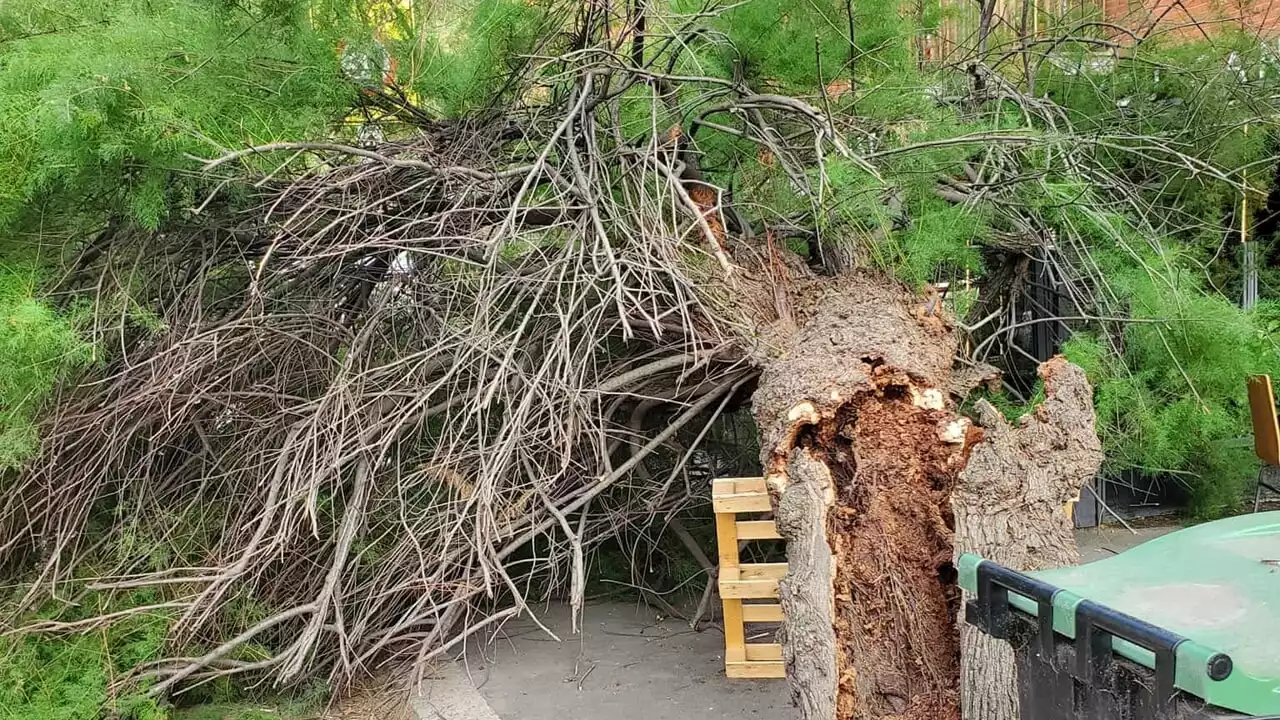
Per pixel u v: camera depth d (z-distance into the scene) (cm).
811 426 287
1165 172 496
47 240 382
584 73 375
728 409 423
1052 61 532
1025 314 523
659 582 489
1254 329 385
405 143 402
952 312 364
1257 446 404
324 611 330
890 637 270
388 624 383
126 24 355
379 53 428
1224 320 381
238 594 347
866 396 289
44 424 357
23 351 321
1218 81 493
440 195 392
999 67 527
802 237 427
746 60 450
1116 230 404
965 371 344
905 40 466
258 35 380
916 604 273
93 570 362
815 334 319
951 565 273
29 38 363
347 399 350
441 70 457
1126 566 174
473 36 439
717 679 378
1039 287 518
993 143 384
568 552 363
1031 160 421
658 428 452
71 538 366
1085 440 273
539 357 386
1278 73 525
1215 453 522
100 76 312
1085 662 150
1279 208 588
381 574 364
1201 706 130
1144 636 138
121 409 359
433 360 374
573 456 390
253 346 390
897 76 436
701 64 435
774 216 416
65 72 313
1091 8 566
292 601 372
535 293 357
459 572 370
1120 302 412
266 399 402
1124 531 556
